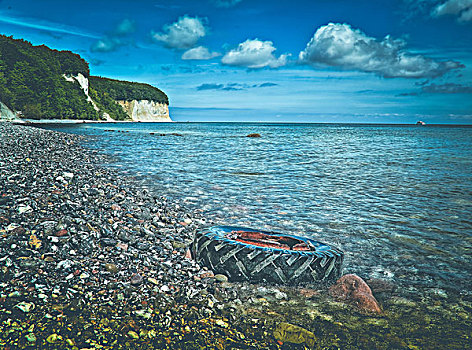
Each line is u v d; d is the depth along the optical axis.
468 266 6.27
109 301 4.34
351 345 3.84
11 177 10.49
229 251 5.39
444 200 11.47
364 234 7.95
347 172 17.91
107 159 20.89
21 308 3.92
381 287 5.38
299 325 4.20
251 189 12.94
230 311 4.44
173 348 3.55
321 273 5.34
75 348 3.37
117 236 6.41
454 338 4.02
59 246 5.52
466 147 39.03
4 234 5.72
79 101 164.50
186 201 10.81
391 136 67.69
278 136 61.28
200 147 33.31
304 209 10.10
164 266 5.58
